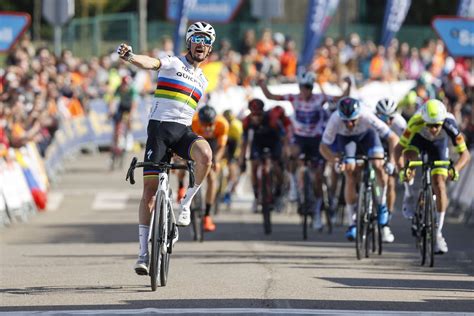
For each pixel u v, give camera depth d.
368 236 26.66
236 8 62.69
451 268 24.67
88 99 60.50
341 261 25.91
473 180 35.50
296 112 32.50
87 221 35.91
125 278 22.52
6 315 17.69
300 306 18.92
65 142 54.84
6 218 34.72
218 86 55.91
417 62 72.62
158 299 19.61
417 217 25.95
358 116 26.55
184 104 20.73
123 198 43.03
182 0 53.97
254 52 63.03
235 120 35.56
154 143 20.66
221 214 38.22
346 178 27.42
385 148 30.16
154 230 19.84
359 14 106.94
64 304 19.06
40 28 99.81
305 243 29.95
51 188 46.06
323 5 60.06
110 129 61.53
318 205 31.98
